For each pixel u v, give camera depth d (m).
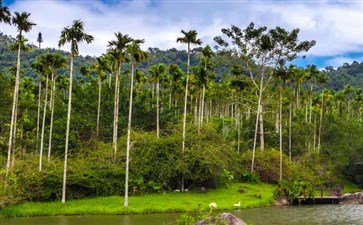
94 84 88.50
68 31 51.00
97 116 79.19
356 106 130.12
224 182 63.19
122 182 55.41
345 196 60.44
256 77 85.06
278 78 83.50
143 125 79.81
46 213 45.09
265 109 97.50
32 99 91.38
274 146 88.19
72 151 73.00
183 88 88.19
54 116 82.25
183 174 58.59
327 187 73.88
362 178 81.94
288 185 59.31
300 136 89.38
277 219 42.25
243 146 84.56
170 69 87.69
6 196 45.81
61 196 50.75
